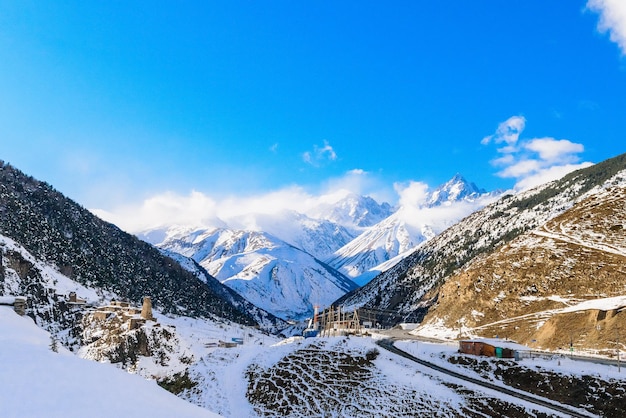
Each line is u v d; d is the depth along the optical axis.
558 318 90.12
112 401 19.52
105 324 131.75
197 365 94.94
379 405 59.22
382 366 74.12
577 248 115.75
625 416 48.47
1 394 16.81
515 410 52.22
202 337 173.62
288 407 64.62
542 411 50.84
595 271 103.69
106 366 27.05
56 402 17.50
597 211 128.38
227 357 97.50
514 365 66.56
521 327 101.62
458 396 58.31
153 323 128.38
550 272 112.88
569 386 56.47
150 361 114.62
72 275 188.75
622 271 98.19
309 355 85.31
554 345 84.06
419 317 189.50
